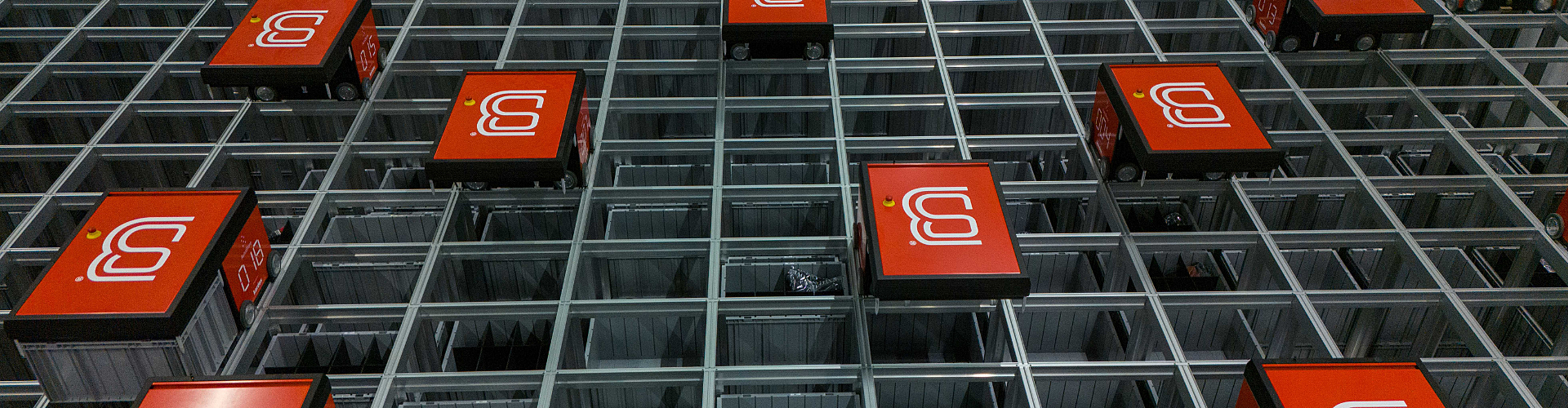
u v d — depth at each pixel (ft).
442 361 39.55
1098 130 39.24
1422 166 49.21
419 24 51.93
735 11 45.01
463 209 38.11
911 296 27.81
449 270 39.68
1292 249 35.04
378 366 35.58
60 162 51.78
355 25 41.47
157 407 24.43
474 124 35.73
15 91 43.86
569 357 35.55
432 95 54.80
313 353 36.14
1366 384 25.34
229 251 29.04
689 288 41.47
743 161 59.52
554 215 42.75
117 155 40.01
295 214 47.55
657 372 28.78
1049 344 41.96
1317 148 43.52
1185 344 41.32
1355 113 54.65
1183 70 38.50
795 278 38.42
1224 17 52.85
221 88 55.83
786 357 35.19
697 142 40.70
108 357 27.12
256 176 55.11
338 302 40.83
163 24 58.65
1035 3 54.80
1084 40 61.41
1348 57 47.26
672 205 42.09
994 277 27.37
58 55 47.19
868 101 43.39
